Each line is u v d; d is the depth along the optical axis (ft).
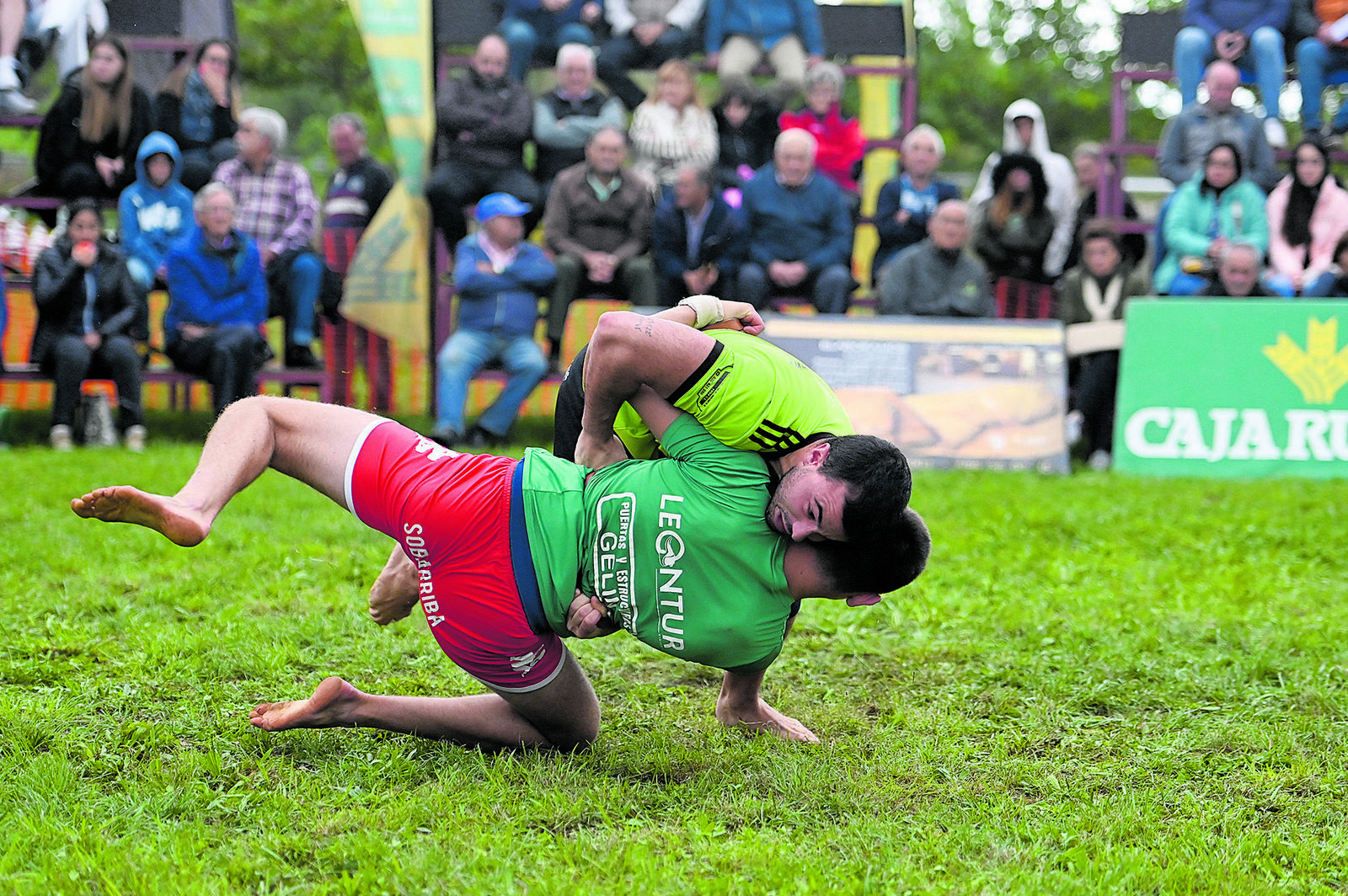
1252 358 41.01
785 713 17.04
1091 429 43.14
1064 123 126.93
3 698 16.19
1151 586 24.23
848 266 43.86
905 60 53.21
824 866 12.06
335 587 22.90
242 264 41.63
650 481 13.78
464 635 14.07
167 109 46.14
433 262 47.57
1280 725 16.43
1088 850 12.64
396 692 17.47
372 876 11.61
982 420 40.60
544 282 42.19
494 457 14.25
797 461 13.51
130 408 40.19
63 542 25.53
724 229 42.14
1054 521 30.71
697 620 13.84
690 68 45.39
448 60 48.47
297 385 44.78
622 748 15.33
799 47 48.24
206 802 13.41
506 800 13.58
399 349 48.37
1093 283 43.37
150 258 43.09
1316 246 44.45
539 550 13.76
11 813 12.93
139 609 20.77
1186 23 51.42
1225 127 46.70
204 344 41.19
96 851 12.03
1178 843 12.82
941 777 14.76
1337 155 51.90
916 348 40.88
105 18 49.29
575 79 45.44
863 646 20.08
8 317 45.65
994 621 21.39
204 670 17.80
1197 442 40.96
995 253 45.62
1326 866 12.55
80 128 44.34
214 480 13.44
